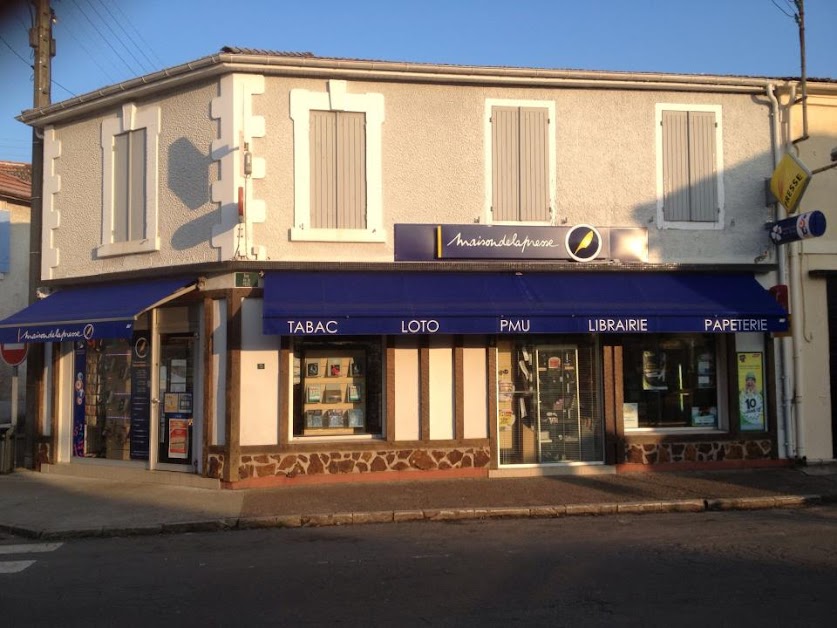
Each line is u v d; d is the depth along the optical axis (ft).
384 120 39.40
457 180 39.81
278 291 36.35
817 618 17.60
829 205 43.06
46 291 45.24
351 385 39.47
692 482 37.42
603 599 19.29
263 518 30.60
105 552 26.27
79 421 43.24
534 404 40.81
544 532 28.45
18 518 31.35
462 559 24.00
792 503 33.81
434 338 39.24
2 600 19.97
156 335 40.32
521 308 36.86
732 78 41.75
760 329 38.32
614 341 40.91
